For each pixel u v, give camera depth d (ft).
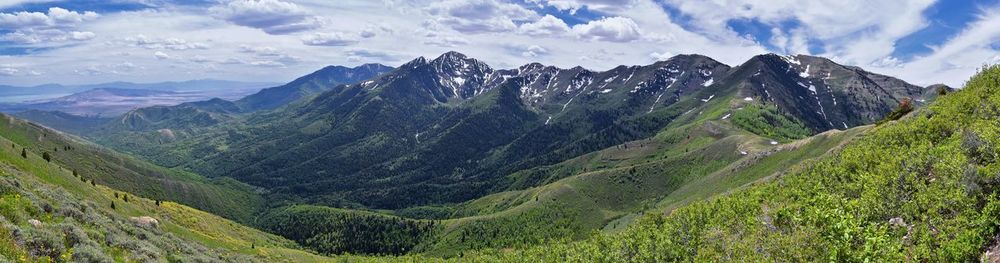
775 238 100.07
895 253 77.97
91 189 485.97
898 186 108.78
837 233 91.71
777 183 203.41
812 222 104.27
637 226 229.66
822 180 161.79
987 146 101.04
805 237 92.84
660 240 173.99
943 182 98.12
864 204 103.60
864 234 87.35
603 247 226.58
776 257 93.61
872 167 149.18
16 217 109.09
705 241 144.77
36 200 136.46
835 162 182.91
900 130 170.19
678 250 154.51
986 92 167.84
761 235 113.70
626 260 186.60
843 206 105.60
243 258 327.26
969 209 81.61
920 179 110.63
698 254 130.52
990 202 76.69
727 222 149.18
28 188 163.63
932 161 113.91
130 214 470.39
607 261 197.67
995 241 72.49
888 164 129.39
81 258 98.78
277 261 469.57
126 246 131.03
